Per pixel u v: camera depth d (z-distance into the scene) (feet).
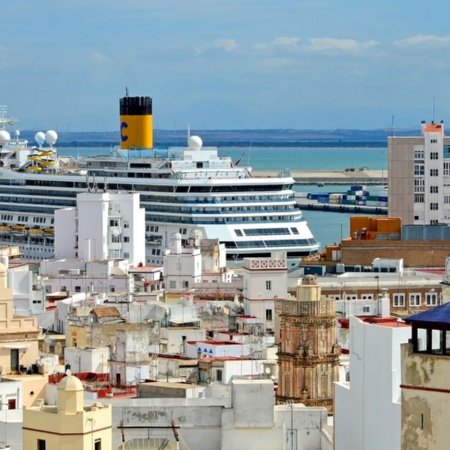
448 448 422.41
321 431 622.54
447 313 429.38
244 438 617.21
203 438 615.98
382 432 577.02
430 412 424.46
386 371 574.15
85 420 544.21
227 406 618.44
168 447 596.70
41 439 545.85
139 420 609.83
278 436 620.08
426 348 431.84
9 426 611.88
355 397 591.78
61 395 546.67
